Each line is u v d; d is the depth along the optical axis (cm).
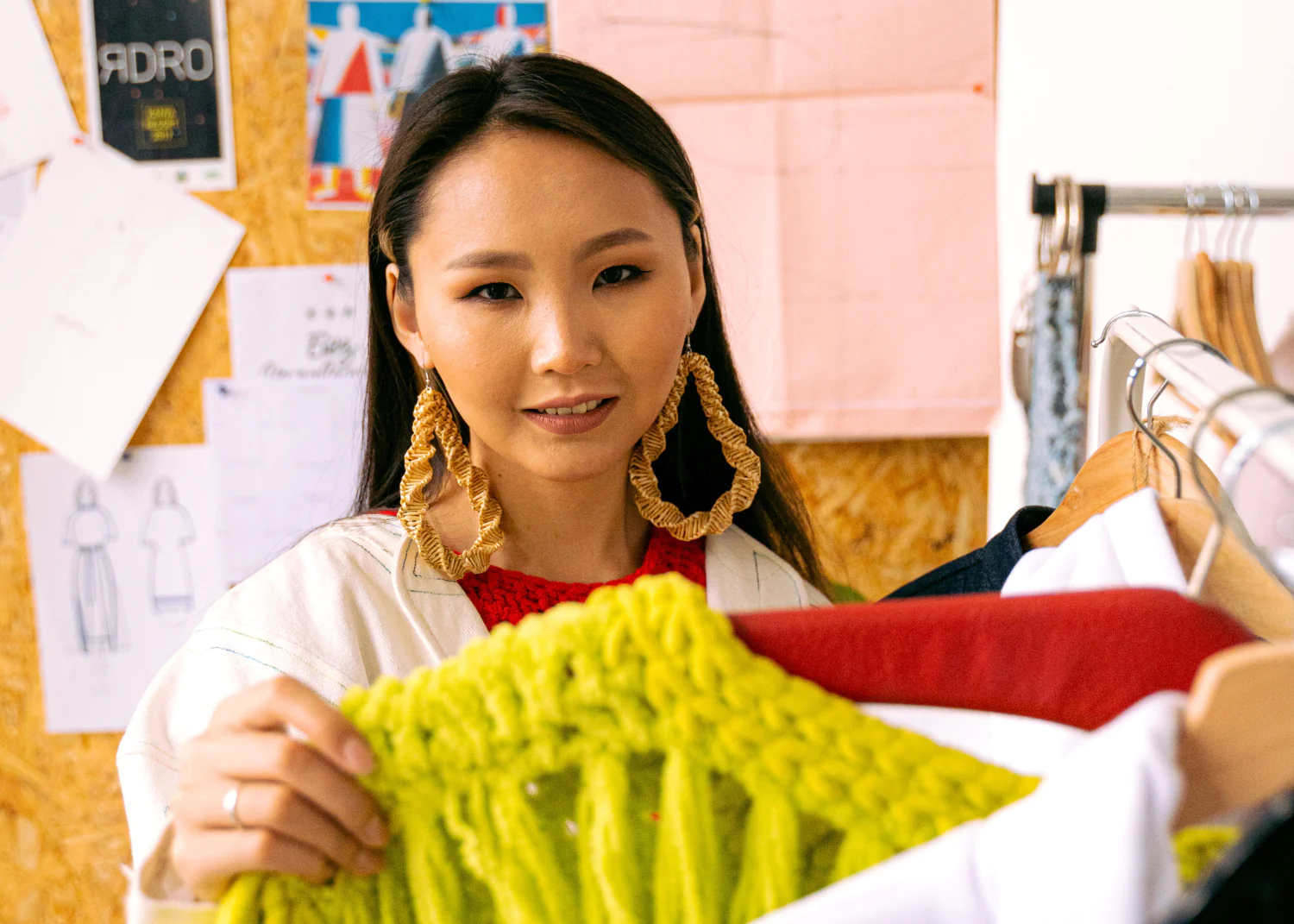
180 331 128
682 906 40
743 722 39
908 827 38
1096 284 161
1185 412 91
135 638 132
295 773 42
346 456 129
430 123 70
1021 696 39
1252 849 29
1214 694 31
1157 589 39
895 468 128
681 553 87
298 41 123
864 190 122
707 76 121
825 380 124
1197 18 149
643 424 73
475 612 77
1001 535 70
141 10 124
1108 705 38
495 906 44
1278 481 122
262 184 126
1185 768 32
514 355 69
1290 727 31
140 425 130
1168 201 84
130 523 131
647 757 44
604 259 68
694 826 39
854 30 120
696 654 39
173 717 70
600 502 83
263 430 129
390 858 45
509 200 66
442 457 86
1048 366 87
